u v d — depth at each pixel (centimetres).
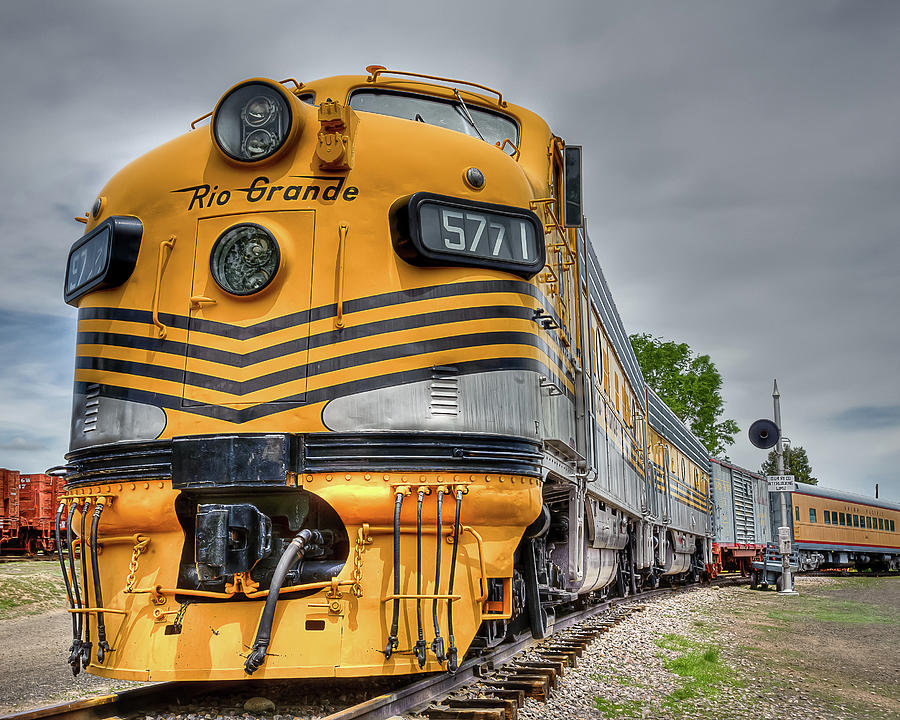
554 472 710
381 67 728
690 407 4216
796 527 3466
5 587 1731
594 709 631
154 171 624
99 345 611
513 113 780
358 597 539
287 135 589
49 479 2897
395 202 589
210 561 514
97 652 566
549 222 746
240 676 520
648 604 1535
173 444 550
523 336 619
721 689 759
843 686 823
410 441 559
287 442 544
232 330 573
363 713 486
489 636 646
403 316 577
